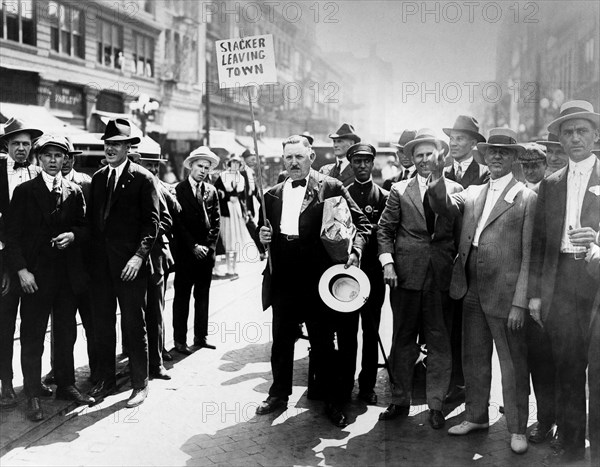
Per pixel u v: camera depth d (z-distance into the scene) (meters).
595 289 3.33
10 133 4.12
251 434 3.72
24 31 11.48
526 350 3.49
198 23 16.67
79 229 4.14
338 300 3.83
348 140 5.24
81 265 4.16
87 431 3.78
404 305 3.80
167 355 5.17
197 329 5.55
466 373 3.65
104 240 4.24
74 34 12.78
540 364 3.54
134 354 4.27
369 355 4.23
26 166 4.20
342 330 4.00
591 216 3.32
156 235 4.28
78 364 5.03
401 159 4.76
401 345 3.86
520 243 3.45
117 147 4.23
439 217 3.66
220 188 8.30
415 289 3.74
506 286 3.45
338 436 3.69
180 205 5.26
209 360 5.18
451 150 3.95
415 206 3.73
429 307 3.74
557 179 3.40
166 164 13.35
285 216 4.00
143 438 3.66
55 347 4.18
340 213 3.83
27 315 3.93
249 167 8.78
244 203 8.53
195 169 5.33
